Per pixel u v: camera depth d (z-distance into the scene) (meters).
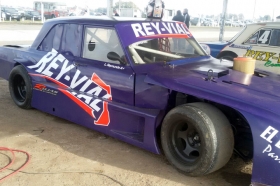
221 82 3.35
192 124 3.10
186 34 4.62
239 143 3.44
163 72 3.65
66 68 4.52
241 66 3.91
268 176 2.74
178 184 3.16
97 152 3.84
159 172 3.39
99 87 4.09
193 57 4.39
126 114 3.77
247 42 7.76
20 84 5.45
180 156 3.35
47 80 4.81
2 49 5.82
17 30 21.16
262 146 2.74
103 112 4.00
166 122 3.35
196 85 3.20
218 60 4.57
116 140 4.21
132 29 4.04
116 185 3.12
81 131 4.50
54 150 3.87
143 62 3.83
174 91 3.45
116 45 3.95
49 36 4.97
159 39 4.17
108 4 9.33
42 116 5.09
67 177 3.26
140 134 3.71
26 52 5.26
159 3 5.75
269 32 7.34
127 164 3.56
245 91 3.12
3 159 3.63
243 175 3.38
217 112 3.12
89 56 4.27
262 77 3.74
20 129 4.52
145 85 3.61
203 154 3.03
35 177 3.25
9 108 5.42
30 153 3.78
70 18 4.74
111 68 3.94
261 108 2.79
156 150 3.46
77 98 4.31
